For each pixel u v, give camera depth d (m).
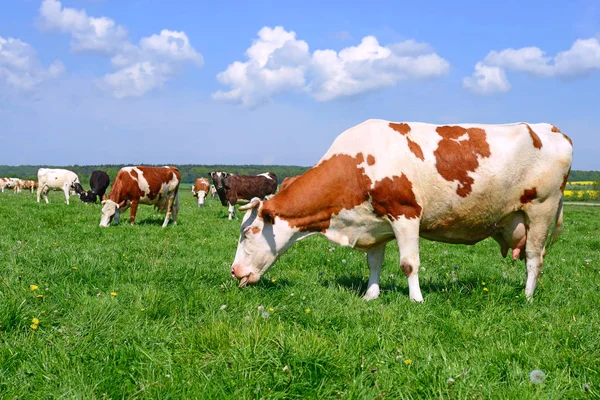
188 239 11.73
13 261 6.64
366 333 4.39
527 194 6.15
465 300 5.67
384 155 6.00
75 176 31.30
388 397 3.26
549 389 3.31
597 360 3.81
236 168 123.56
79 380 3.40
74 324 4.36
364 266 8.63
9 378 3.43
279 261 8.83
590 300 6.05
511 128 6.16
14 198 31.86
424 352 3.96
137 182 15.05
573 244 13.15
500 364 3.77
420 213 6.04
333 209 6.30
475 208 6.12
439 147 6.00
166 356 3.87
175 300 5.31
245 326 4.36
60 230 12.03
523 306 5.68
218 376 3.52
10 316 4.30
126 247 9.50
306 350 3.81
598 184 82.56
